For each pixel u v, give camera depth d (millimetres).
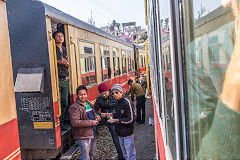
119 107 3852
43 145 4121
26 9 4098
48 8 4199
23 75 4023
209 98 551
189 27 637
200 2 563
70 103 5215
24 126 4168
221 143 519
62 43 5293
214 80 524
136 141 5984
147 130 6848
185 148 679
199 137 616
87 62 6215
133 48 15602
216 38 503
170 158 1021
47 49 4012
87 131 3750
